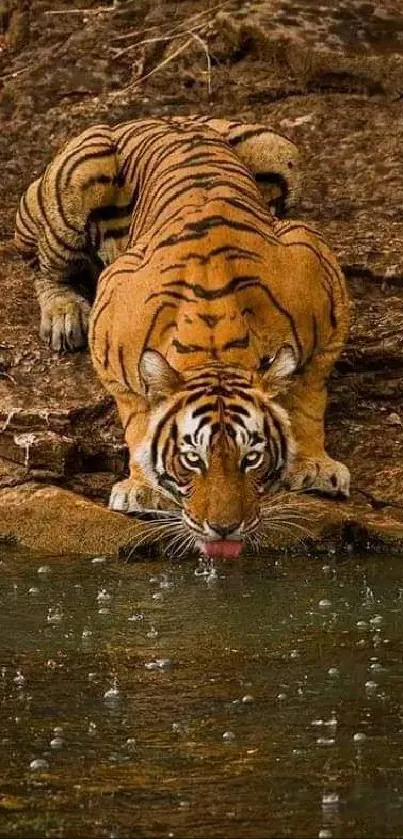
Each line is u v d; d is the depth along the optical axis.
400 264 14.90
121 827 7.92
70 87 18.30
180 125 14.37
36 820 8.00
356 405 13.43
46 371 13.74
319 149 16.95
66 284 14.62
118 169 14.19
